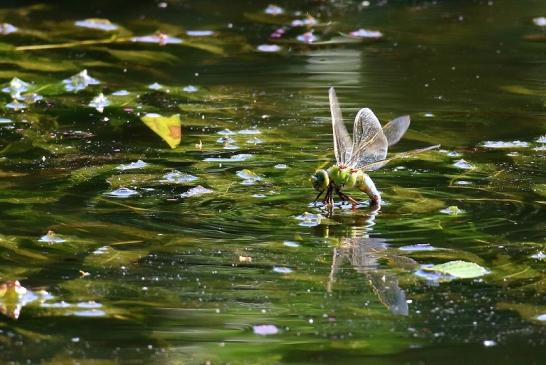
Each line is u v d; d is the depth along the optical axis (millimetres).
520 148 9203
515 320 5797
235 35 14234
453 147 9250
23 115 10477
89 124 10164
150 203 7770
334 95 8414
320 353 5414
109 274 6438
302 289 6215
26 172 8555
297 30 14523
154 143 9500
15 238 7008
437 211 7594
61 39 13812
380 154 8562
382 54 13117
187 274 6430
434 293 6172
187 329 5703
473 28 14445
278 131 9852
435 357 5348
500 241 6965
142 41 13820
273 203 7805
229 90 11477
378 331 5660
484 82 11656
